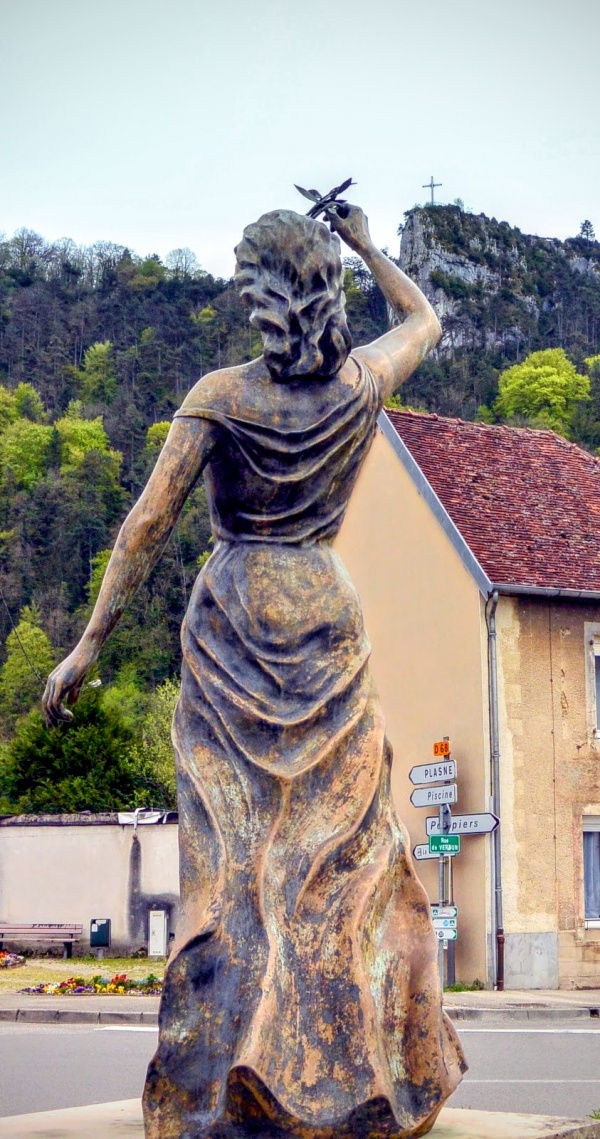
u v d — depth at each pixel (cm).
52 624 8650
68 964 2947
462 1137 533
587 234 17850
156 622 7906
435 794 2008
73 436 10906
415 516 2822
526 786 2650
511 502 2909
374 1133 484
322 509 551
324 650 536
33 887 3209
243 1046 477
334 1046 487
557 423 9606
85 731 4325
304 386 548
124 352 12375
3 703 7994
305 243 544
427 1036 509
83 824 3188
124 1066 1393
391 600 2842
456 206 17275
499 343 14775
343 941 500
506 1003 2253
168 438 541
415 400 10044
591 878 2722
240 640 535
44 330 13000
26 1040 1659
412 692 2772
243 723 526
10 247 14600
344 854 514
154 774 4509
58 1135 539
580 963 2638
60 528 9488
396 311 620
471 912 2597
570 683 2727
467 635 2678
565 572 2758
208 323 12694
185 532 8100
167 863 3120
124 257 14088
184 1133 487
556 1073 1358
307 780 520
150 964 2938
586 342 14875
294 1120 473
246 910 505
